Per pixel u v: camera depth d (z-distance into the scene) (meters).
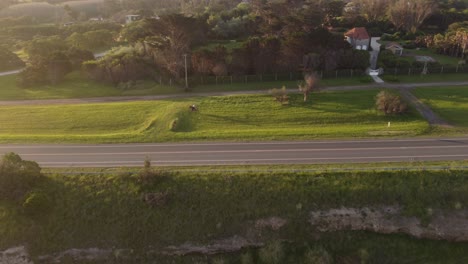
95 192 34.72
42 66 71.69
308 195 33.56
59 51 77.38
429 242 30.98
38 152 42.56
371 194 33.41
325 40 71.94
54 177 36.38
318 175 35.34
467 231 31.33
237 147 42.38
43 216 32.81
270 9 103.50
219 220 32.50
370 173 35.28
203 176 35.88
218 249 31.20
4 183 33.81
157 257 30.83
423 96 57.62
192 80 67.75
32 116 53.91
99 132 49.06
